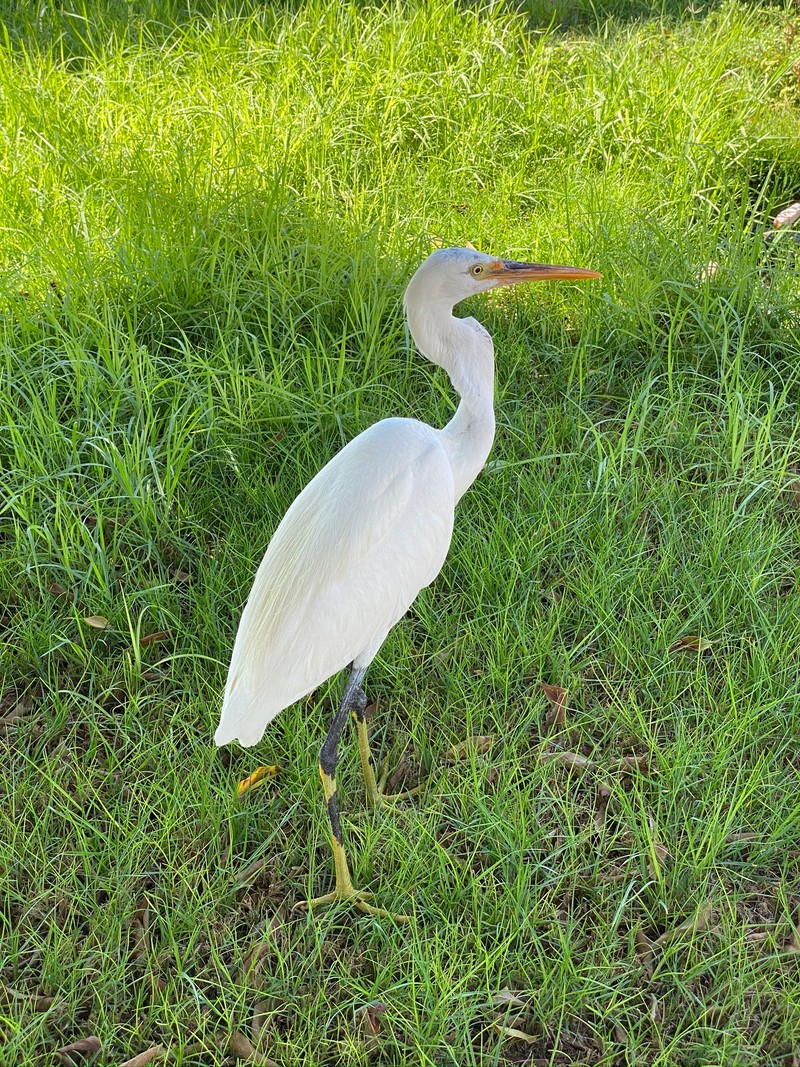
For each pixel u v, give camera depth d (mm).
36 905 1477
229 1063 1386
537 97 2684
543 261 2203
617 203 2299
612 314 2066
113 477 1800
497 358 2045
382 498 1460
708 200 2297
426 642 1697
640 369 2055
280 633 1437
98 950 1435
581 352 2023
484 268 1520
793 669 1651
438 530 1503
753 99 2611
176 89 2664
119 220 2191
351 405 1928
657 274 2125
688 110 2551
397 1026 1402
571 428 1948
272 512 1821
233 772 1588
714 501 1825
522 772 1586
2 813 1535
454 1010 1401
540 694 1648
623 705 1623
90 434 1864
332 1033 1401
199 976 1408
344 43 2816
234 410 1923
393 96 2621
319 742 1615
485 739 1607
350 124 2574
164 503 1805
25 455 1829
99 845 1518
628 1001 1418
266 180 2299
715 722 1600
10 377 1900
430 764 1603
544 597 1759
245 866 1511
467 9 2973
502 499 1828
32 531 1765
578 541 1800
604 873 1507
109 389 1911
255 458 1890
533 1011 1414
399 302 2094
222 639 1677
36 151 2359
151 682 1677
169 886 1490
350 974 1438
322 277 2100
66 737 1625
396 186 2389
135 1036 1392
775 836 1501
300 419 1905
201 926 1457
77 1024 1404
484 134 2555
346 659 1466
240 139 2439
